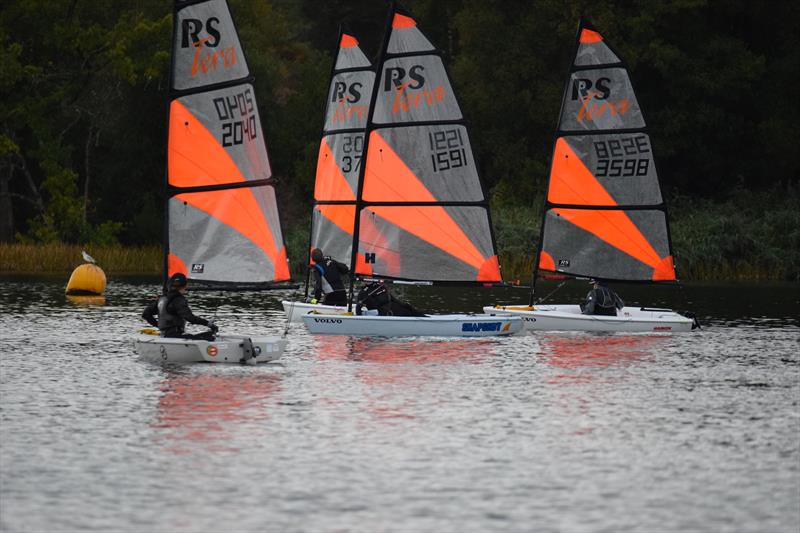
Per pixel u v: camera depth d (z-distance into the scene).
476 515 44.41
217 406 65.94
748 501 46.34
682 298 158.38
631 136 113.38
